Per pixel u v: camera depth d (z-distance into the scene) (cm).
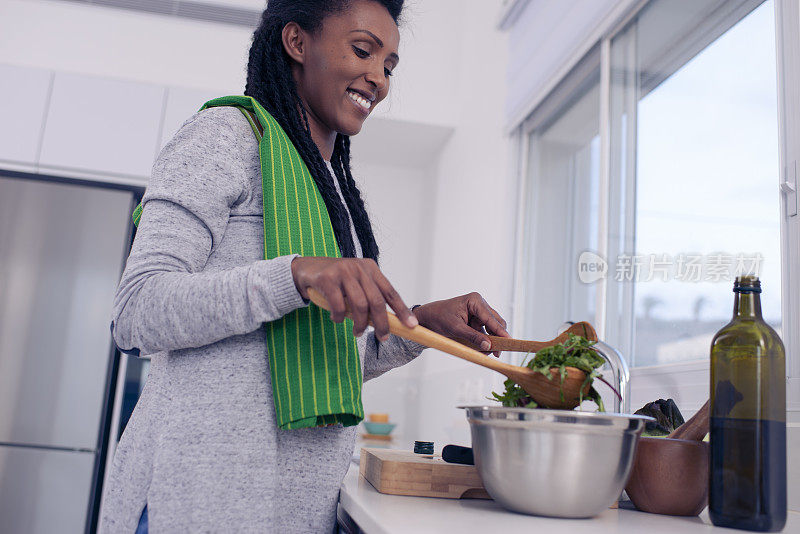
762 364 72
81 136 298
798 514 92
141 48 320
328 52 92
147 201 76
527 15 257
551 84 237
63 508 258
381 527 63
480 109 304
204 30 326
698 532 68
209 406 75
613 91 206
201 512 72
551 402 75
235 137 83
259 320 69
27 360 267
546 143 257
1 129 294
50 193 281
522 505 71
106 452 268
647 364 174
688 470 81
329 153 103
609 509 84
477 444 74
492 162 282
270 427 76
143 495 75
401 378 374
